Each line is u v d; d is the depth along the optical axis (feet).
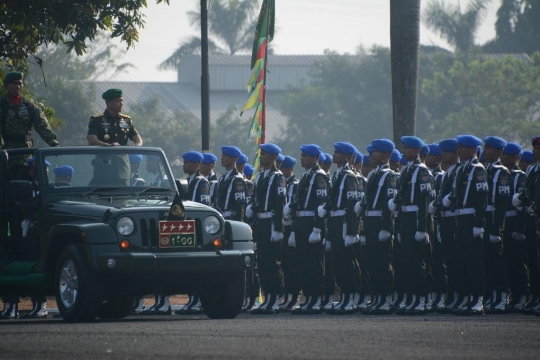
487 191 89.20
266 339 58.59
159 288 76.84
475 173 89.25
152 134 339.98
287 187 108.78
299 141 340.39
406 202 93.30
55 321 79.51
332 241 98.27
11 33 137.49
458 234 90.48
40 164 82.12
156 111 360.69
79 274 74.64
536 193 83.35
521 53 419.54
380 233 94.99
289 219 103.81
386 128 338.95
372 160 100.37
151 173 84.79
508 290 92.63
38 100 150.92
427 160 102.06
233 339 58.49
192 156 105.81
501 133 321.32
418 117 337.31
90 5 129.80
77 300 74.74
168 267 75.20
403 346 55.88
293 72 428.56
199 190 104.99
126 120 92.38
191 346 55.11
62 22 130.11
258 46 126.41
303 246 100.22
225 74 421.59
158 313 104.63
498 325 69.26
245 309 107.45
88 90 385.50
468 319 78.95
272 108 407.85
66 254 76.48
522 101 326.24
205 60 141.90
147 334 61.31
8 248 84.07
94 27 130.72
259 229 102.63
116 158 83.97
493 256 92.17
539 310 86.74
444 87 335.67
